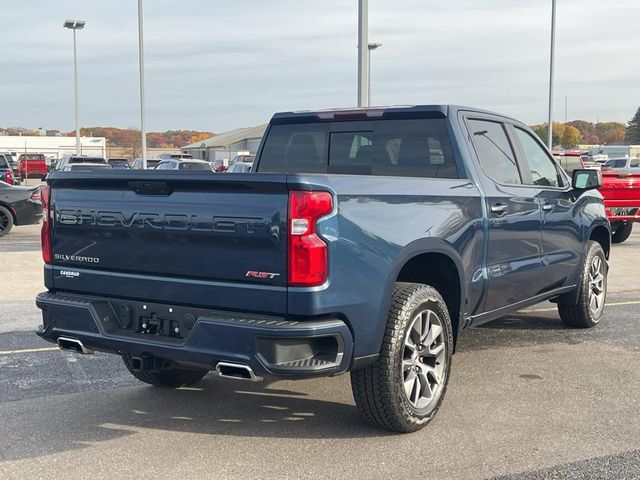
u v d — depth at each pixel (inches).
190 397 214.7
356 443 176.9
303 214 153.2
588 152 3575.3
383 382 172.2
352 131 234.4
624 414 197.0
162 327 172.7
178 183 165.3
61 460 167.5
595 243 295.4
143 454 171.0
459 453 170.2
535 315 329.4
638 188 588.4
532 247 240.2
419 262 201.5
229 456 169.5
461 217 198.2
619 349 267.3
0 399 211.6
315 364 156.6
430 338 185.3
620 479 155.9
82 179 180.4
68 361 253.1
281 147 251.0
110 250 179.3
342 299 158.9
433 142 217.3
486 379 229.8
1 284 410.6
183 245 166.6
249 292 157.9
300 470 161.2
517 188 232.1
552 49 1195.3
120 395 216.4
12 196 684.7
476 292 209.5
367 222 165.3
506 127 241.1
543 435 181.5
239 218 158.1
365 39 497.0
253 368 155.4
